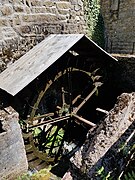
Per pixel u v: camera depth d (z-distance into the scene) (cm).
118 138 239
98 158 230
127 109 266
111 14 900
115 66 538
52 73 452
